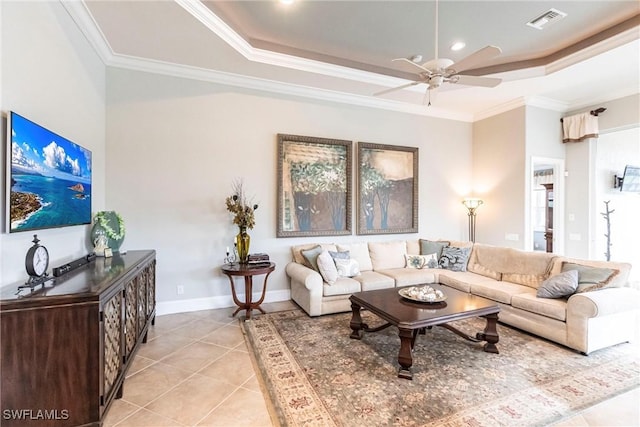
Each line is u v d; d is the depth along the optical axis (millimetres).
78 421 1682
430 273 4375
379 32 3420
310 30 3402
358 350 2855
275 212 4371
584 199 5000
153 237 3758
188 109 3895
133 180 3668
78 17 2701
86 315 1702
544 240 7625
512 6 2945
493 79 2805
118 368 2100
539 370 2500
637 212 5250
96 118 3289
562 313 2904
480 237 5691
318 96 4617
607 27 3324
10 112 1751
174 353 2805
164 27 2967
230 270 3490
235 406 2055
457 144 5715
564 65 3814
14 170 1785
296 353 2791
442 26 3305
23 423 1608
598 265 3207
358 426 1842
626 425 1864
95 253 2889
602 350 2854
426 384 2295
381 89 4531
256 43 3625
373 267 4645
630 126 4480
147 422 1900
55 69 2396
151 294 3270
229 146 4102
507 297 3432
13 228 1781
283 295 4426
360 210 4879
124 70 3619
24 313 1606
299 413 1963
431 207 5516
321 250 4277
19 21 1943
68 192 2467
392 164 5125
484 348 2854
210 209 4012
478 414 1956
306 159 4523
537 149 5004
